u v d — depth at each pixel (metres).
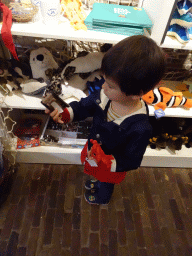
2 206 1.28
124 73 0.51
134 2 1.11
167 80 1.46
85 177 1.47
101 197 1.25
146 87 0.54
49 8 0.83
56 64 1.19
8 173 1.33
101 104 0.77
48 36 0.84
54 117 0.80
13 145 1.38
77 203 1.33
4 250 1.11
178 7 0.84
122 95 0.59
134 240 1.21
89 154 0.78
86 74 1.21
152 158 1.47
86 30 0.88
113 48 0.52
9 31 0.81
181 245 1.21
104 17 0.87
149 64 0.49
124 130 0.70
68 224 1.24
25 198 1.33
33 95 1.19
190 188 1.49
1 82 1.14
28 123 1.54
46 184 1.41
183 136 1.45
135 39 0.50
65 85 1.17
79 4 0.95
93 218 1.28
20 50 1.26
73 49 1.29
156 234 1.24
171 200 1.41
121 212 1.32
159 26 0.83
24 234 1.18
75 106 0.85
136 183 1.48
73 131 1.45
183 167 1.60
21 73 1.13
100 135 0.81
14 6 0.89
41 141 1.39
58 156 1.44
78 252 1.14
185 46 0.90
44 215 1.26
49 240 1.17
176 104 1.17
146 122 0.69
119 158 0.79
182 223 1.30
